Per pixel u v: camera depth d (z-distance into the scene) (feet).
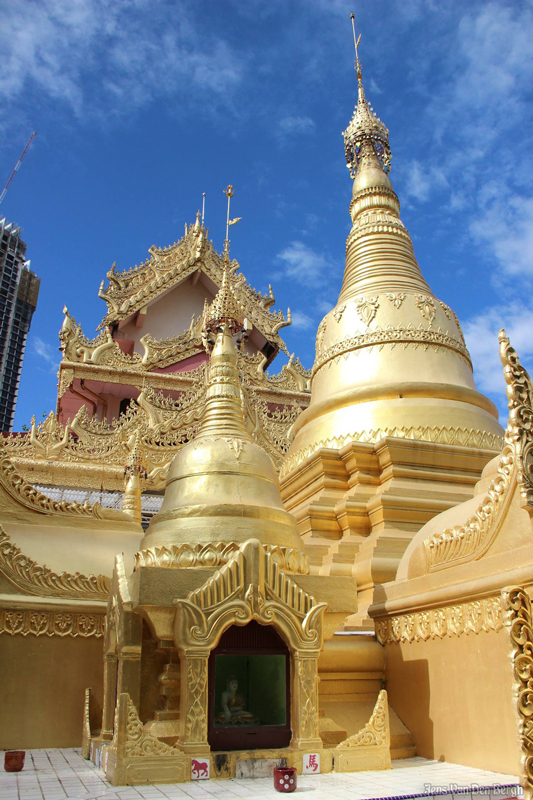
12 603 31.68
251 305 115.03
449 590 27.63
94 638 33.37
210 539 27.48
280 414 81.82
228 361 35.65
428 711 28.58
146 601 24.68
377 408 49.52
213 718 24.79
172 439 73.92
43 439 70.49
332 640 32.71
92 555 36.65
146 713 26.66
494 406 54.44
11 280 277.03
